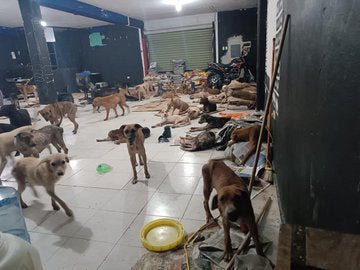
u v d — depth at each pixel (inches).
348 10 33.0
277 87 112.8
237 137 148.1
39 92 264.1
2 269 40.9
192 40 471.2
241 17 426.6
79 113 308.5
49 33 431.5
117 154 168.6
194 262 70.7
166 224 89.1
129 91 379.6
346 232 35.8
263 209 93.0
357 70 31.1
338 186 37.6
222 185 74.7
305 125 55.7
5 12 337.7
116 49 508.7
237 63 366.3
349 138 33.8
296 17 67.3
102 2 315.3
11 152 148.3
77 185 128.2
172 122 229.6
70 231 93.4
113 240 87.0
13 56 494.6
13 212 88.5
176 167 141.6
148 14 416.2
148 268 72.4
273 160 122.0
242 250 70.7
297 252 35.4
